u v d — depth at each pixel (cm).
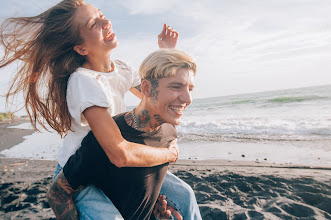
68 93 135
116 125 122
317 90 4453
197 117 2377
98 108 121
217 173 488
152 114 122
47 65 147
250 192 383
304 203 334
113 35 156
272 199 347
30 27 151
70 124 141
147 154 121
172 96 115
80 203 130
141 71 122
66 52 148
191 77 118
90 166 120
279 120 1386
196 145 916
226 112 2656
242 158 679
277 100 3238
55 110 150
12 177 577
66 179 127
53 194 132
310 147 736
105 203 127
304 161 602
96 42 148
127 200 128
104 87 138
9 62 154
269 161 626
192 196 167
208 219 300
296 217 291
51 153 933
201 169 556
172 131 146
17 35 153
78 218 128
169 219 173
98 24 148
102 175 123
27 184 471
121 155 114
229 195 378
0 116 2695
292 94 4038
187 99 116
